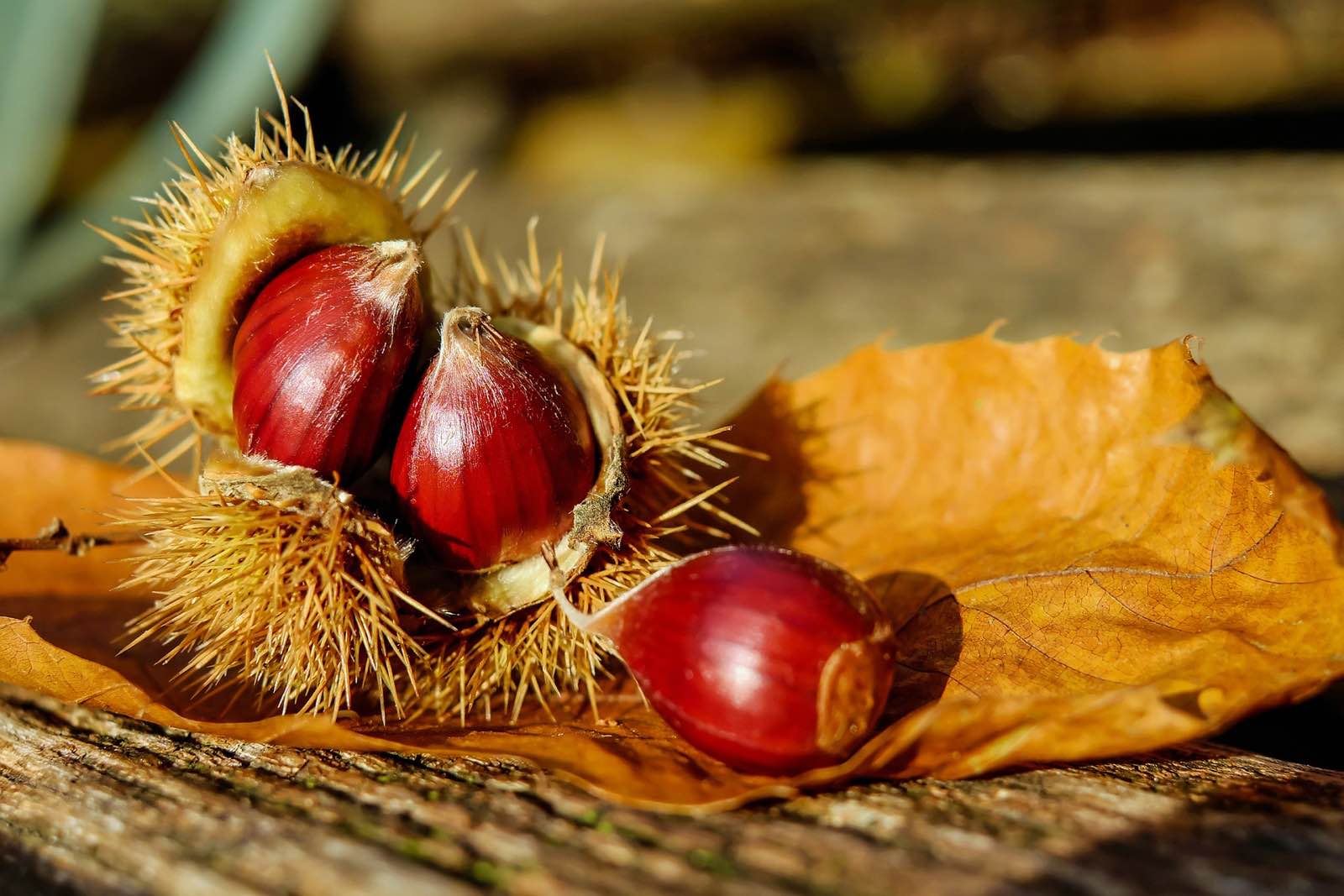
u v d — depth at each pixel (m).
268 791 0.36
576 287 0.41
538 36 0.98
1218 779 0.36
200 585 0.38
